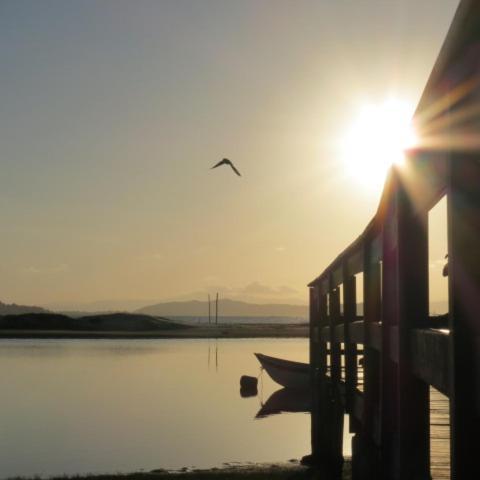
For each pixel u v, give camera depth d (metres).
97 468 19.34
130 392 39.06
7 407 32.47
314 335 21.03
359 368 15.96
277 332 148.62
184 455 21.39
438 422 10.35
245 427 27.17
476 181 3.75
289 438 24.56
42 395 37.25
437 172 4.42
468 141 3.66
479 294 3.78
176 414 30.67
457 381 3.80
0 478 17.56
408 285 5.75
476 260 3.78
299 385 38.88
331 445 15.18
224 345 95.88
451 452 3.89
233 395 38.34
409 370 5.69
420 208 5.19
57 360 63.19
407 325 5.72
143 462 20.19
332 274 14.73
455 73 3.83
